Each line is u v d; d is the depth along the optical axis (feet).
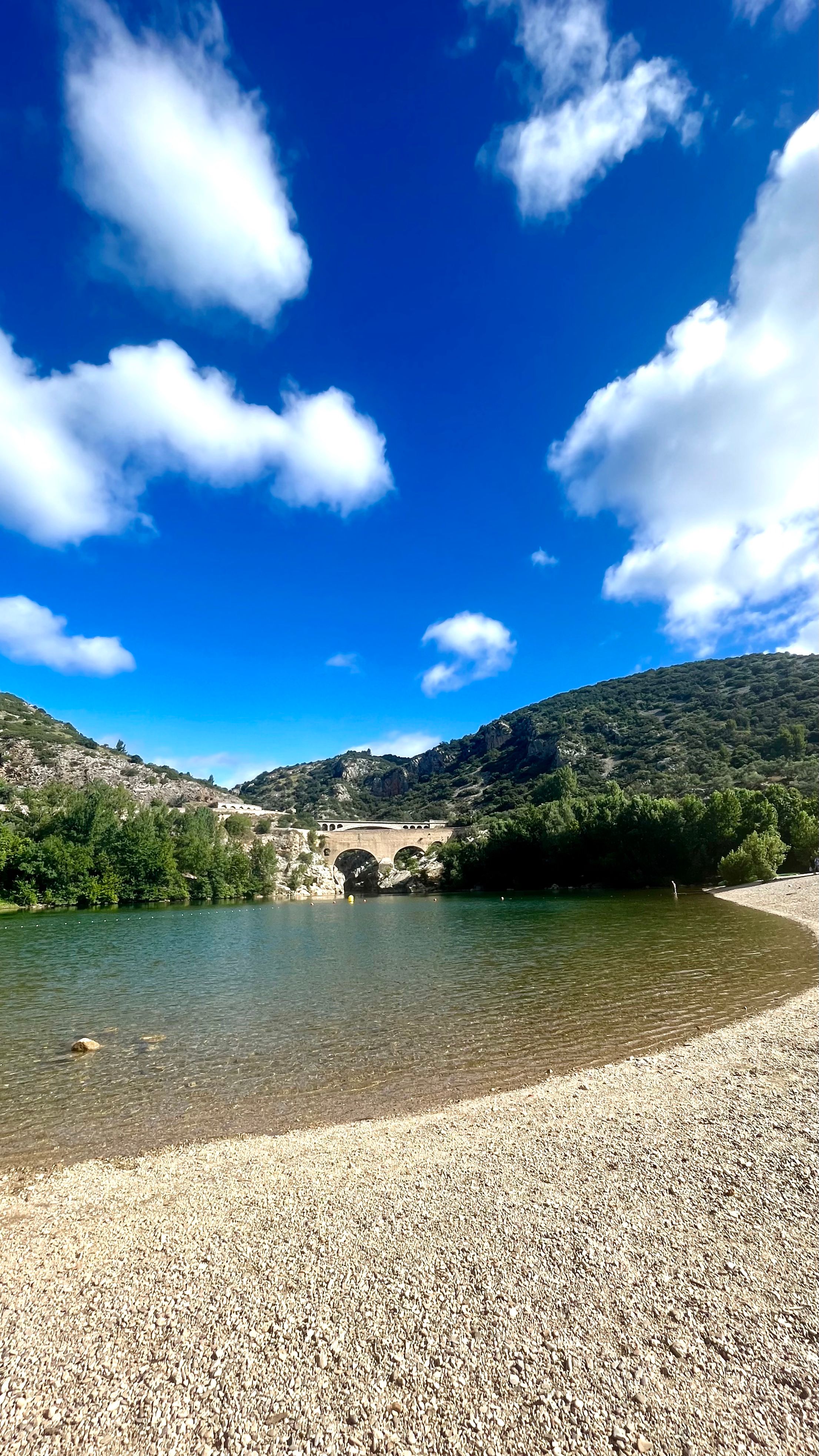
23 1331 22.40
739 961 89.61
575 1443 16.83
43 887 265.13
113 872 283.18
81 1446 17.56
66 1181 35.47
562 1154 34.55
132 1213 31.27
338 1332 21.56
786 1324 20.51
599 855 293.64
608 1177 31.45
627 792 387.96
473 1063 53.88
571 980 84.84
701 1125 36.76
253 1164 36.50
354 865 479.82
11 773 467.11
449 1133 39.27
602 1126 38.01
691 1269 23.75
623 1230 26.68
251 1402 18.83
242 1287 24.38
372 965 107.96
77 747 546.26
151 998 84.53
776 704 466.70
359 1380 19.40
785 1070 44.80
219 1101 47.19
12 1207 32.53
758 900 170.60
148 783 515.09
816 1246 24.53
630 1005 69.67
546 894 276.21
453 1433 17.40
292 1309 22.86
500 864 335.06
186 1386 19.56
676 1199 28.76
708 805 258.98
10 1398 19.36
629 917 157.48
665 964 91.35
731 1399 17.87
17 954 128.26
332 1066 54.49
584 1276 23.76
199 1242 27.96
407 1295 23.29
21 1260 27.22
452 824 480.64
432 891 370.73
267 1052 59.06
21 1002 82.74
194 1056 58.49
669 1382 18.63
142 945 142.31
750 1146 33.30
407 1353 20.35
